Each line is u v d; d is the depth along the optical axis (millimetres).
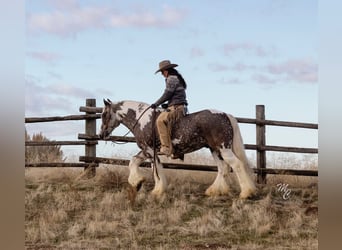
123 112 10125
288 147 11195
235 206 8383
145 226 7480
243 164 9281
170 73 9633
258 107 11133
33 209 8414
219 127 9180
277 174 10867
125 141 11234
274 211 8117
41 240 6840
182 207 8453
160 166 9664
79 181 10672
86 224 7598
